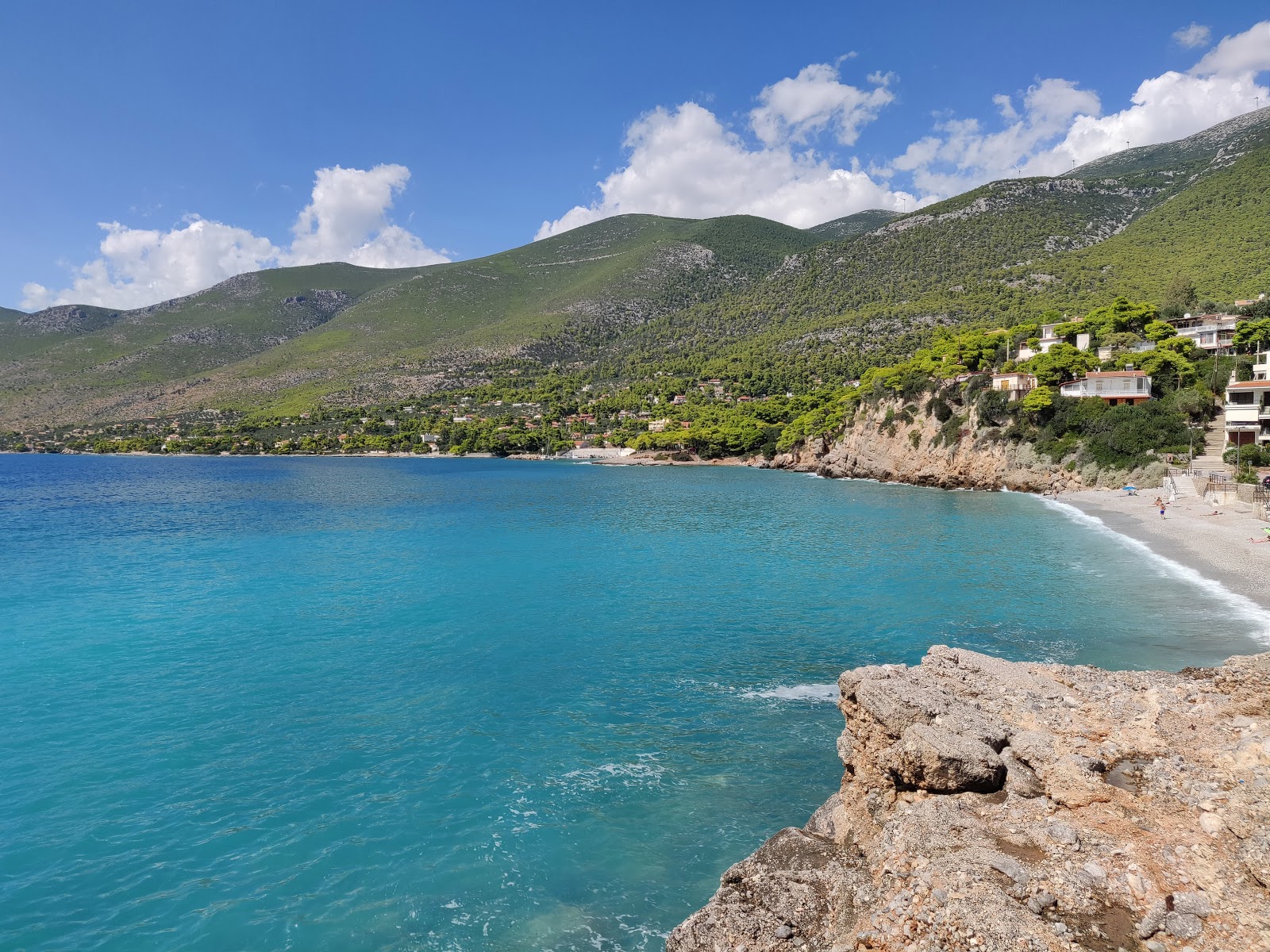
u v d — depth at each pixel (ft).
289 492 388.37
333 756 75.72
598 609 131.95
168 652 109.19
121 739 79.82
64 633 119.03
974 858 39.22
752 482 427.74
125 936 50.19
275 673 99.96
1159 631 108.78
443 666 102.47
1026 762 49.19
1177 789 44.42
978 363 410.72
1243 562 151.94
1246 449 244.01
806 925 42.83
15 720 84.74
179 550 200.44
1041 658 97.71
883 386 415.64
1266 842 36.99
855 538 206.90
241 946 49.24
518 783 69.72
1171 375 308.81
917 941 35.78
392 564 177.58
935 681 60.13
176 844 60.75
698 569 167.53
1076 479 293.43
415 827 62.85
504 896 54.03
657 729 80.84
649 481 449.48
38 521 264.93
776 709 85.61
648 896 53.78
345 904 53.21
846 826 52.60
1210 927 33.42
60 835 61.98
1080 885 37.14
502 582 156.56
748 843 59.77
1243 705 53.88
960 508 269.03
